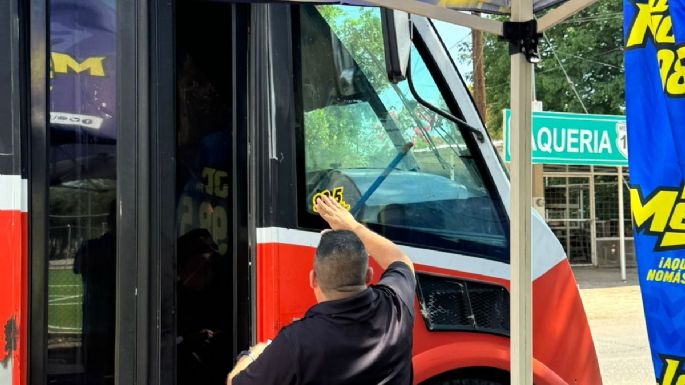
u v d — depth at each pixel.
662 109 2.05
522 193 2.15
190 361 2.51
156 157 2.40
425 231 2.86
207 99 2.60
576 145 11.84
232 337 2.55
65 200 2.38
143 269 2.37
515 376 2.15
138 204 2.39
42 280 2.33
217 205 2.58
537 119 11.62
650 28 2.07
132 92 2.41
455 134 3.00
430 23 3.04
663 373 2.03
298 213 2.60
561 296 3.15
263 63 2.61
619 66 17.64
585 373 3.19
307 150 2.66
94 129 2.42
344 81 2.78
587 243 18.64
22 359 2.26
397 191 2.84
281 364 1.91
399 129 2.88
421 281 2.81
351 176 2.75
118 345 2.36
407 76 2.78
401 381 2.02
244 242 2.57
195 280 2.53
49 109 2.38
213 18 2.62
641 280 2.08
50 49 2.40
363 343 1.95
